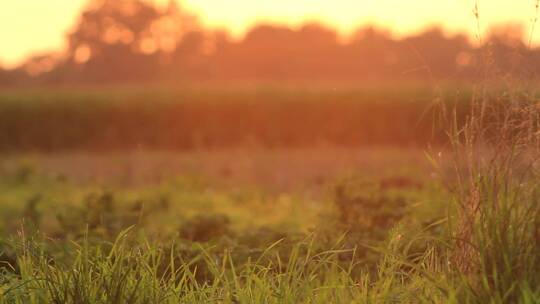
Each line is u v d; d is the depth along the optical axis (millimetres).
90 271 9328
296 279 9508
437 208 14430
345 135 61562
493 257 8273
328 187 16547
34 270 9859
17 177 35844
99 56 156750
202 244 12203
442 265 9281
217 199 27547
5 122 64438
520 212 8508
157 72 155500
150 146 64312
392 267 9219
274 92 62250
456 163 9242
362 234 13266
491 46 9281
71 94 65625
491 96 9141
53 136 64500
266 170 39031
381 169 33500
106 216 16109
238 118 63062
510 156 8672
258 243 12500
